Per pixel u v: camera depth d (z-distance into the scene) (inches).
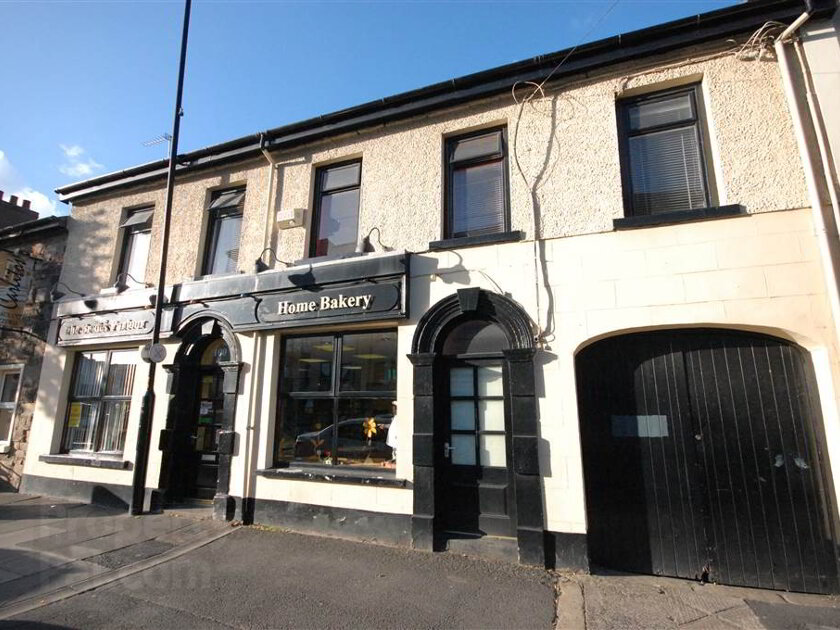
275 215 285.7
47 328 346.3
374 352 245.0
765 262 183.0
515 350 204.8
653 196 213.0
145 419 271.9
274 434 256.1
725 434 184.4
